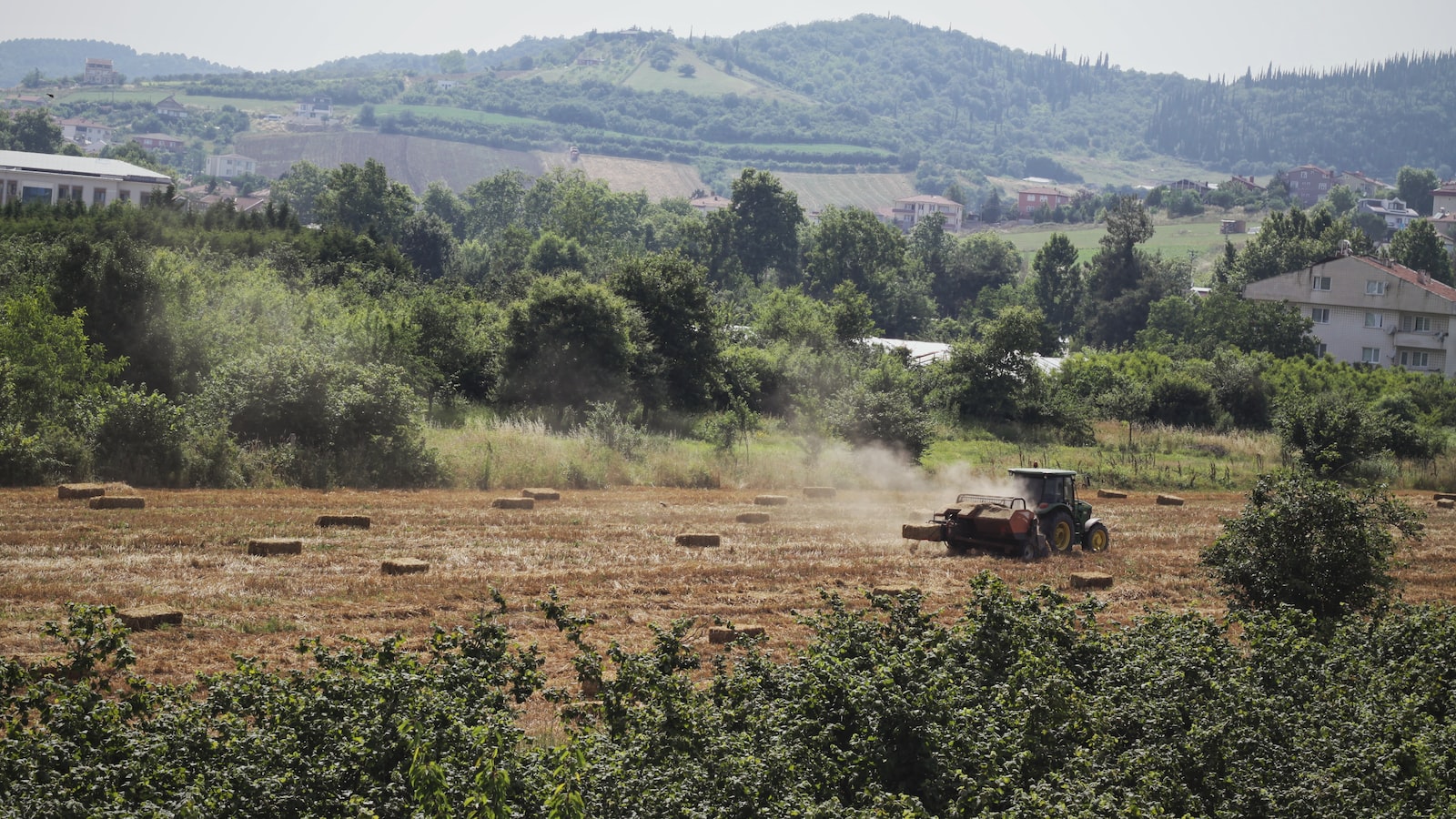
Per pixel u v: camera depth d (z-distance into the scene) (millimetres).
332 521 80438
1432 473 158375
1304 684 43188
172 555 67438
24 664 45125
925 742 35812
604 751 32812
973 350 197250
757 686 38719
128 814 26422
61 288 118062
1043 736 37406
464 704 33719
